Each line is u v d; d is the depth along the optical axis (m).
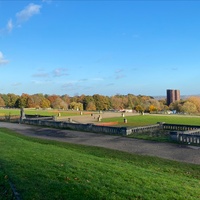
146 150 24.73
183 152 23.69
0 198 9.67
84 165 14.62
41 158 15.75
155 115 83.88
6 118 65.12
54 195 9.69
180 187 12.06
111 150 24.19
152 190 11.04
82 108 146.25
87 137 33.91
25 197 9.51
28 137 32.81
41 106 156.62
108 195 9.96
